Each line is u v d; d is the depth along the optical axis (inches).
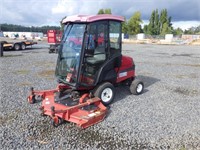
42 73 408.5
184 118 221.0
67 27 233.5
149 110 238.8
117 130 191.0
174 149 164.7
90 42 221.3
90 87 232.7
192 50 1051.3
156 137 181.3
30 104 243.3
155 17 3171.8
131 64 284.7
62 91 244.2
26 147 161.6
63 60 235.0
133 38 2223.2
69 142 170.1
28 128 190.1
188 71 474.9
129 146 167.0
